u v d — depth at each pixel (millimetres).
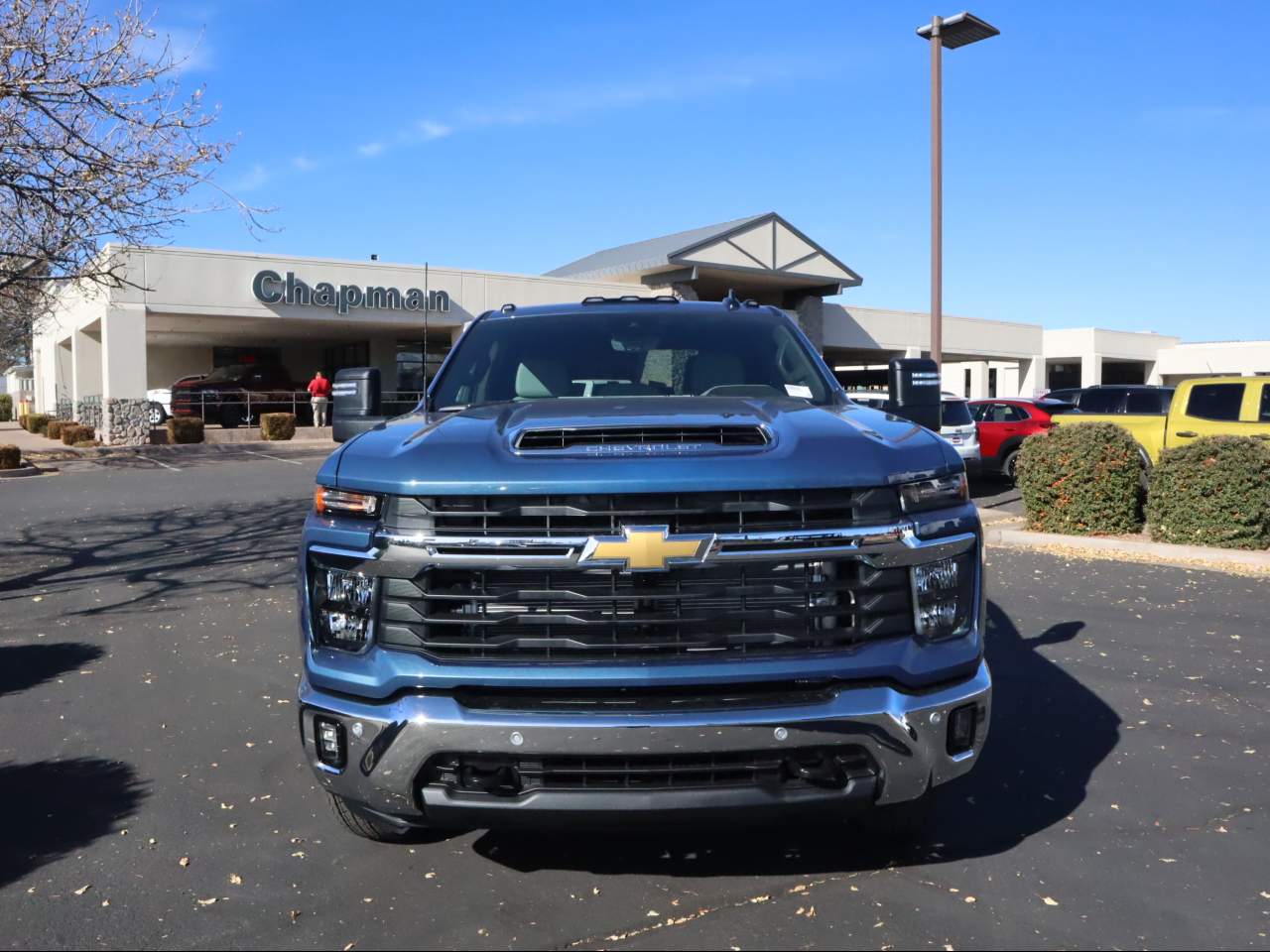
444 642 3039
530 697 3010
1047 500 11633
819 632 3043
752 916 3203
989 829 3854
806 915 3205
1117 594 8281
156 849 3777
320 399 30406
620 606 3018
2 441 30766
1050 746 4770
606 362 4469
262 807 4156
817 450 3150
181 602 8195
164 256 26109
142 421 26391
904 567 3127
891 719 3006
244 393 31000
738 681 2979
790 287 36656
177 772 4559
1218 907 3248
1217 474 10320
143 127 9523
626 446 3158
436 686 3025
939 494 3250
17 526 12695
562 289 32188
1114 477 11320
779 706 2963
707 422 3295
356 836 3832
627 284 34219
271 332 33562
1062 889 3375
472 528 3035
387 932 3154
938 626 3182
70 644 6883
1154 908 3244
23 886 3500
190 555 10438
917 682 3088
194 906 3338
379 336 35156
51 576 9344
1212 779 4344
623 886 3420
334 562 3219
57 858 3715
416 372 37000
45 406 44281
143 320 26078
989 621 7324
